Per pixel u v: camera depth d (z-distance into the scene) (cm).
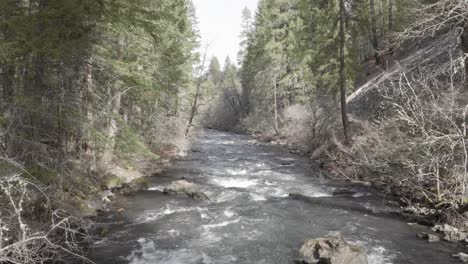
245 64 5575
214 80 7456
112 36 1299
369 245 1005
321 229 1145
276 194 1598
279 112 4219
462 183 1141
